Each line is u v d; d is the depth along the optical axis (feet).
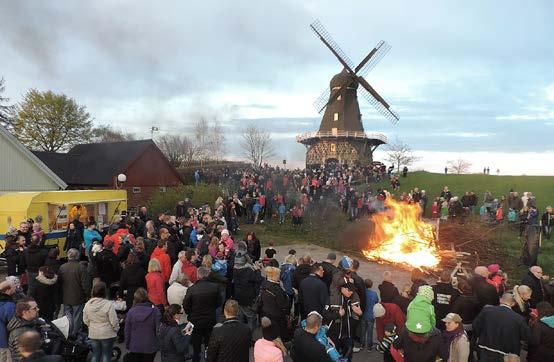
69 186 118.42
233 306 20.52
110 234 43.09
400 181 126.82
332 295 26.17
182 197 94.27
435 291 26.81
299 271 30.91
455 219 73.41
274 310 26.99
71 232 48.26
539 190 108.17
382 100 176.65
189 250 33.63
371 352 30.01
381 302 28.94
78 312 29.94
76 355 25.21
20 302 21.03
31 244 33.91
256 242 43.93
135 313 22.65
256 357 18.61
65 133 212.84
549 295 30.19
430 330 19.97
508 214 76.84
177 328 22.12
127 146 122.21
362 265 59.93
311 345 19.27
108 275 34.60
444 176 128.98
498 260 57.72
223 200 88.17
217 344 19.80
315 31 179.83
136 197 115.65
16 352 20.31
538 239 55.98
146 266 36.04
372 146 189.67
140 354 22.61
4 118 188.03
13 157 83.66
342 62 180.45
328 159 177.27
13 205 54.03
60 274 30.09
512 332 22.25
